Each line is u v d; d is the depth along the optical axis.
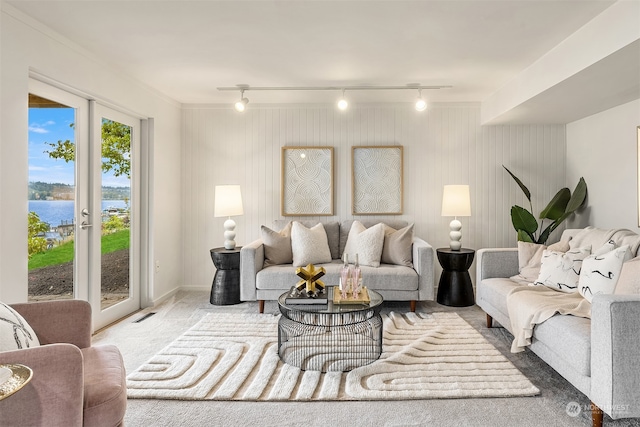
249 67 3.45
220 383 2.33
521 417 1.97
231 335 3.13
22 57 2.43
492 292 3.10
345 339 3.02
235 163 4.76
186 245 4.79
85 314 1.86
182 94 4.33
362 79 3.78
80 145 3.16
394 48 3.01
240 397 2.16
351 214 4.70
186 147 4.77
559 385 2.30
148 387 2.25
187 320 3.61
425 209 4.70
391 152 4.68
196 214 4.78
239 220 4.78
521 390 2.21
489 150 4.66
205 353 2.75
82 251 3.18
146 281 4.09
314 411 2.03
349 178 4.72
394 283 3.65
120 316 3.69
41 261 2.78
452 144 4.68
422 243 3.85
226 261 4.07
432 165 4.69
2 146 2.29
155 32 2.73
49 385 1.28
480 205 4.68
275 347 2.87
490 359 2.63
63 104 2.98
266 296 3.72
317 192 4.70
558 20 2.53
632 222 3.47
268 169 4.75
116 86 3.44
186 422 1.93
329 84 3.94
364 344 2.91
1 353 1.27
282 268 3.82
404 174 4.70
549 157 4.62
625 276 2.17
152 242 4.09
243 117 4.75
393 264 4.00
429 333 3.13
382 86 4.00
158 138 4.20
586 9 2.38
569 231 3.34
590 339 1.89
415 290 3.67
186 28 2.67
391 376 2.40
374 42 2.89
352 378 2.36
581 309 2.28
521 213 4.29
